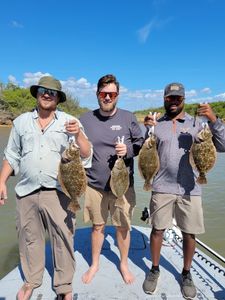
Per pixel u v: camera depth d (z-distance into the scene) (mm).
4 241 3752
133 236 2936
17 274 2248
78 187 1832
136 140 2199
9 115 29156
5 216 4508
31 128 1862
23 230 1945
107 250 2635
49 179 1860
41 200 1874
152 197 2092
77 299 1983
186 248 2062
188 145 2006
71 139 1780
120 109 2205
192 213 2002
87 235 2971
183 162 2004
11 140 1936
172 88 1991
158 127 2061
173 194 2021
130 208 2211
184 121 2041
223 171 8039
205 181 1938
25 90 35625
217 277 2236
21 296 1953
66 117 1909
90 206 2219
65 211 1913
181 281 2131
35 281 2008
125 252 2246
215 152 1917
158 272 2121
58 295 1931
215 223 4602
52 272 2248
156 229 2068
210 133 1901
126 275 2207
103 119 2160
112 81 2080
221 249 3814
